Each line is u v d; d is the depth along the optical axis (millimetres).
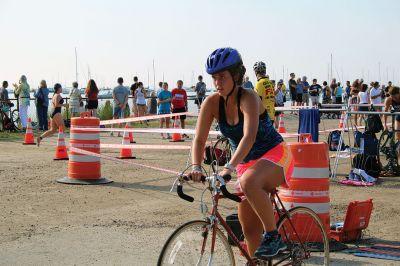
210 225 4129
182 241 4047
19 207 8391
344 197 9367
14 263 5801
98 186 10141
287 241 4723
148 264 5809
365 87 21703
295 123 27766
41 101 22047
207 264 4133
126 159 13930
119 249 6340
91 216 7910
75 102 22172
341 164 13211
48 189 9789
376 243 6746
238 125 4258
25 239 6711
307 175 6230
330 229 6855
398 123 11977
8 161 13281
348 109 11750
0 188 9797
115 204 8703
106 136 20562
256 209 4172
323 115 31062
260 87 10922
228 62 4125
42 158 13930
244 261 5875
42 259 5949
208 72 4207
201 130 4355
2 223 7449
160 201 8930
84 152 10383
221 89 4199
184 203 8797
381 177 11445
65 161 13375
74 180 10406
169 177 11180
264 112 4328
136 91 24812
